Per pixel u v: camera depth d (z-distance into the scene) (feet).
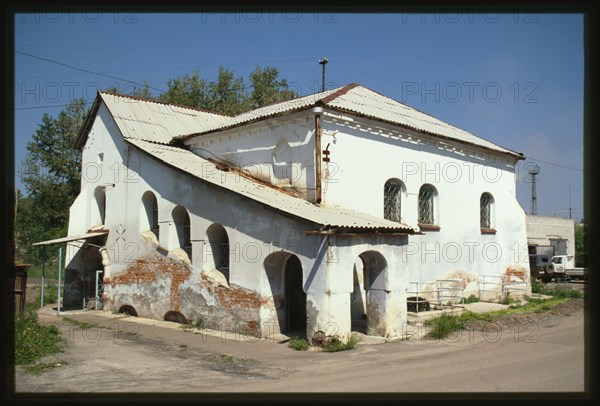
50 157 150.61
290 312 53.93
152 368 36.68
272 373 34.86
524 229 83.30
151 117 75.46
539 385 28.94
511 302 72.08
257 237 49.29
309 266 44.47
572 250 160.35
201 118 81.10
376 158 59.88
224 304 52.44
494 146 81.00
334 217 47.26
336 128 55.57
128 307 66.13
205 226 55.21
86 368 36.45
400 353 40.75
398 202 63.82
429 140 66.74
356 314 57.16
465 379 31.01
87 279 76.54
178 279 58.59
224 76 150.51
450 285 69.67
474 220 74.54
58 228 147.95
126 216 67.97
